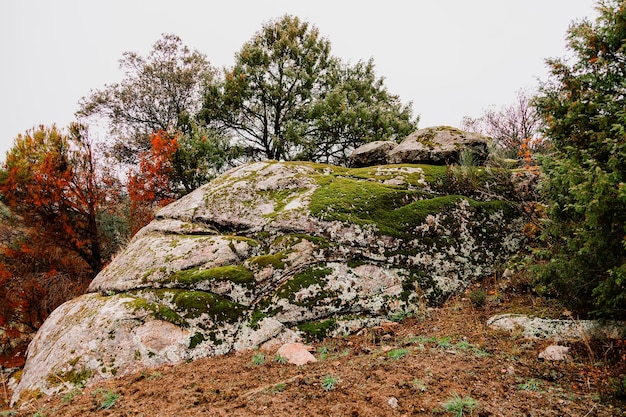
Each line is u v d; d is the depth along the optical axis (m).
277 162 10.10
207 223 8.37
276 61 17.53
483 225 8.24
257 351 5.87
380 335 5.95
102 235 13.43
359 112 16.52
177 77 18.45
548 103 5.34
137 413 4.07
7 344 11.26
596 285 4.52
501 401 3.60
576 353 4.38
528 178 8.81
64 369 5.45
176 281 6.75
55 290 11.48
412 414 3.45
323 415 3.55
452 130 11.19
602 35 4.79
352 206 8.08
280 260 7.07
